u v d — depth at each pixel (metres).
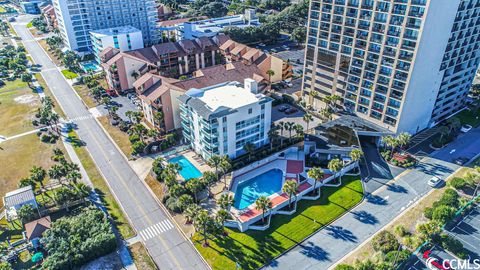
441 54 102.88
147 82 121.25
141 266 68.75
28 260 69.75
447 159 99.94
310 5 118.56
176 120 116.56
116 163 101.69
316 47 122.19
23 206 76.50
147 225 79.25
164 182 90.19
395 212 80.56
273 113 128.62
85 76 159.12
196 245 73.12
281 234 75.25
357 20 105.06
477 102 129.00
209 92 105.44
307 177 92.56
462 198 81.62
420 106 108.31
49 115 117.00
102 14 197.25
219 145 96.88
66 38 198.50
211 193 87.81
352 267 63.78
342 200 84.81
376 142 108.44
